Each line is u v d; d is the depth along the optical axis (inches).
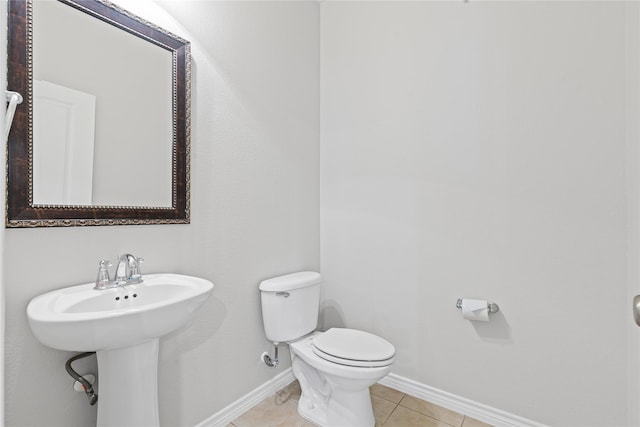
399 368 76.9
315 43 89.0
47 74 41.0
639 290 47.9
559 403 58.6
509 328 63.3
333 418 61.9
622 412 53.6
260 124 71.4
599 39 55.1
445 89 70.6
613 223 54.1
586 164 56.2
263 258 71.9
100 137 46.0
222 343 63.0
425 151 73.2
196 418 58.4
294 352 68.9
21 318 39.1
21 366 39.2
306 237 85.0
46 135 40.8
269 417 65.9
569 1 57.6
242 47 67.2
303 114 84.2
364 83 82.7
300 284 71.1
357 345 61.7
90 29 45.1
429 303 72.6
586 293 56.4
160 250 53.0
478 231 66.6
